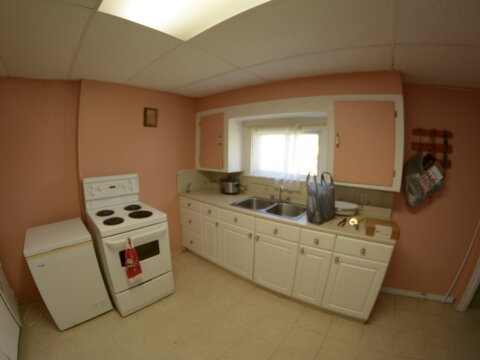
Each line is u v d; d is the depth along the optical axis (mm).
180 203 2875
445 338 1666
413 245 2004
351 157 1789
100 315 1852
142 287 1912
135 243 1803
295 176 2422
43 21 993
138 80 2051
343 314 1802
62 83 1965
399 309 1940
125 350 1548
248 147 2771
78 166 2062
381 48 1251
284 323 1793
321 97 1850
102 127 2152
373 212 2021
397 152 1648
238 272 2305
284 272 1973
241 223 2188
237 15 979
